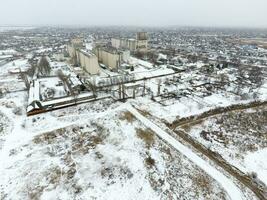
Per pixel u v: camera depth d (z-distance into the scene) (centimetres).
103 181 3244
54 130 4703
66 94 6862
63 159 3741
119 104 6231
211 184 3188
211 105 6175
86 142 4278
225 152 4069
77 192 3025
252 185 3244
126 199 2914
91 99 6500
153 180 3272
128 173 3403
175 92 7231
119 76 8656
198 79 8881
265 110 6025
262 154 4081
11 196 2934
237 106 6212
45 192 3016
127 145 4150
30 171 3416
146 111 5775
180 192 3047
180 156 3831
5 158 3719
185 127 4984
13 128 4756
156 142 4266
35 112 5481
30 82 7931
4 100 6381
